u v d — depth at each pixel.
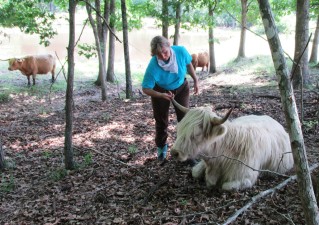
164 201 4.41
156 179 5.12
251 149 4.37
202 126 3.98
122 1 12.59
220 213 3.94
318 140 6.12
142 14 16.62
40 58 17.39
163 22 15.03
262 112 8.77
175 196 4.51
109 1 16.11
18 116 11.62
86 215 4.32
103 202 4.60
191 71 5.52
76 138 8.10
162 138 5.72
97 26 15.95
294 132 2.64
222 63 23.62
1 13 12.22
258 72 17.52
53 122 10.38
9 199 5.05
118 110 11.13
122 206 4.43
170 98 4.83
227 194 4.33
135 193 4.75
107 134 8.24
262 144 4.51
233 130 4.34
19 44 33.75
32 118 11.16
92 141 7.76
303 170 2.68
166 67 5.03
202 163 4.90
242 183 4.36
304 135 6.44
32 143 8.08
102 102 13.01
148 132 8.09
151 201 4.45
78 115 10.84
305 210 2.74
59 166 6.25
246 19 22.98
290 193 4.27
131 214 4.18
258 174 4.61
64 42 34.84
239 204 4.06
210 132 3.97
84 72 20.81
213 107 10.07
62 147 7.62
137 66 23.22
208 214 3.93
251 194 4.29
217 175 4.50
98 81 17.36
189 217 3.93
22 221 4.36
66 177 5.64
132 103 12.22
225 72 19.30
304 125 6.79
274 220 3.70
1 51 29.27
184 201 4.25
